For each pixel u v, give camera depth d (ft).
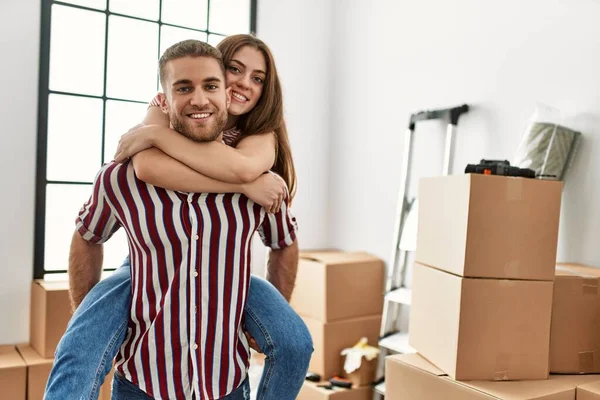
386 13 12.01
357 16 12.78
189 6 11.83
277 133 5.40
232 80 5.14
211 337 4.17
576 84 8.43
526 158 8.27
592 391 6.47
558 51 8.69
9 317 10.25
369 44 12.44
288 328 4.50
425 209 7.79
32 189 10.36
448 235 7.13
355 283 11.34
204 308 4.13
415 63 11.30
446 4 10.64
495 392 6.47
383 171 12.04
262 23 12.51
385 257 11.93
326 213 13.47
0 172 10.09
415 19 11.31
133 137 4.18
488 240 6.79
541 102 8.93
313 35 13.19
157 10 11.48
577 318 7.16
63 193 10.75
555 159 8.16
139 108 11.40
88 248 4.49
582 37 8.35
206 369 4.16
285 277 5.08
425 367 7.34
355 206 12.75
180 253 4.11
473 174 6.70
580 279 7.13
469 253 6.75
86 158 10.94
